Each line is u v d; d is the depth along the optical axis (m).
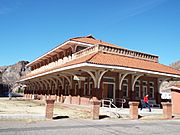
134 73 21.56
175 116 18.34
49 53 32.53
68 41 25.56
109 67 18.09
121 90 22.12
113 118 15.00
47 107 13.36
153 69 21.33
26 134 8.45
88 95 21.80
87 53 23.08
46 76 29.91
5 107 20.62
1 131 8.94
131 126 11.72
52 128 10.09
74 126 10.95
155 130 10.71
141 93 24.34
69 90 25.89
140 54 24.47
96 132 9.48
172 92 21.73
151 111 19.55
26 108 20.53
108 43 31.50
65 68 20.58
